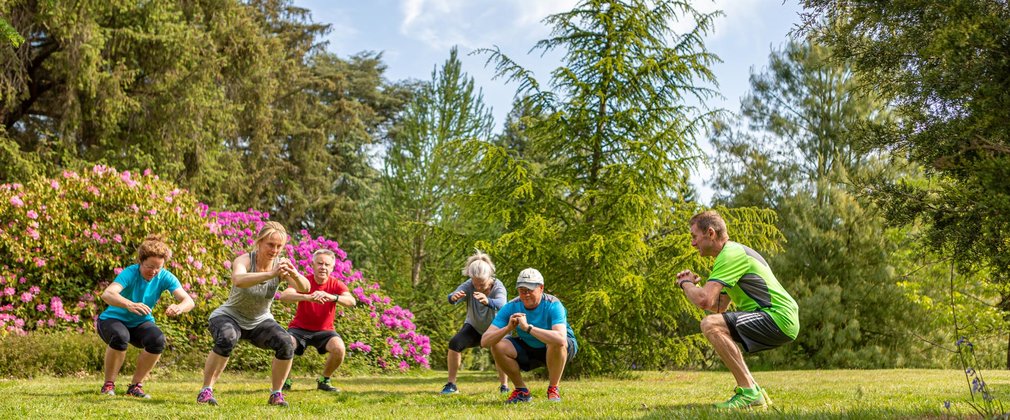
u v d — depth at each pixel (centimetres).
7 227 1040
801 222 1908
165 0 1712
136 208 1133
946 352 1800
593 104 1205
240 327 615
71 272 1091
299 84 2691
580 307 1115
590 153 1227
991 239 570
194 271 1118
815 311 1791
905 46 618
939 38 538
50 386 707
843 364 1777
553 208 1177
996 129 536
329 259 737
